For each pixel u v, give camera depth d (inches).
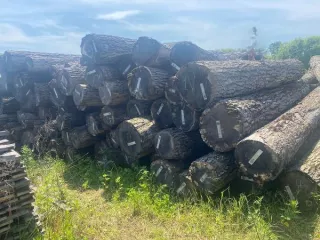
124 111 240.5
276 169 138.9
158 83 201.8
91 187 208.8
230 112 154.9
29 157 250.1
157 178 194.2
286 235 134.1
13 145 135.2
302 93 237.5
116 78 239.0
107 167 232.4
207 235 139.7
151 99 209.9
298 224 140.6
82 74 262.1
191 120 182.5
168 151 186.7
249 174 149.3
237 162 151.2
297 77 258.1
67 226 138.3
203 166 161.0
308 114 183.2
